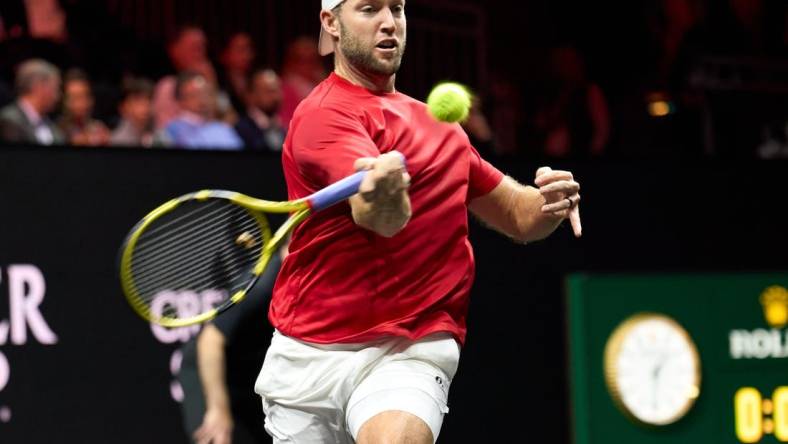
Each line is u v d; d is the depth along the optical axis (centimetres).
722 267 1805
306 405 913
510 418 1692
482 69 2361
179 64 2061
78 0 2066
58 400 1454
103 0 2106
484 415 1680
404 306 888
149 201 1507
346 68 898
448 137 903
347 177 821
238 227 949
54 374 1452
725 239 1806
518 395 1697
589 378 1697
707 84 2278
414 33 2344
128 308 1488
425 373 890
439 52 2355
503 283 1695
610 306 1714
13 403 1432
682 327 1747
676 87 2275
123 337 1485
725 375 1762
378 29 879
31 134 1744
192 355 1336
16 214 1442
